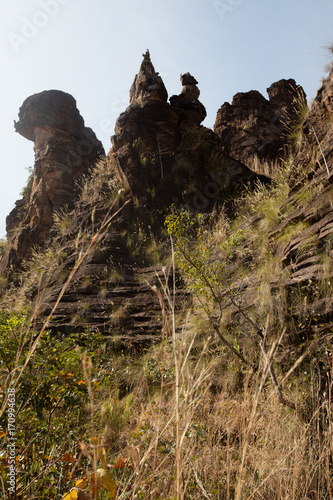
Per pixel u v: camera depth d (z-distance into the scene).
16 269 14.58
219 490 2.14
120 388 5.48
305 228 5.22
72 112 17.44
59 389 2.73
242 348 4.62
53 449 2.23
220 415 3.02
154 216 10.96
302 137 6.51
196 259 5.39
